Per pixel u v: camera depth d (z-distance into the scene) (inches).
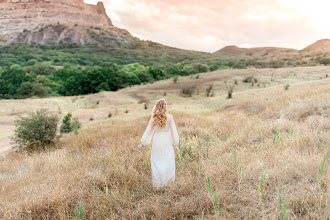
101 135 407.5
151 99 1833.2
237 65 4566.9
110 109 1382.9
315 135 199.0
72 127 522.9
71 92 2805.1
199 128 340.2
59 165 233.0
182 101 1704.0
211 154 209.8
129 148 264.2
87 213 128.6
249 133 263.3
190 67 4119.1
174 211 119.0
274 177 127.1
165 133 159.2
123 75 3208.7
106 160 219.3
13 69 2947.8
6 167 282.2
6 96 2659.9
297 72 2370.8
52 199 139.5
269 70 2608.3
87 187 158.7
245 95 1089.4
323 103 328.8
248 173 140.9
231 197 121.2
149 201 133.7
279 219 96.8
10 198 154.8
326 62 4443.9
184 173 173.2
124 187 157.3
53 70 5275.6
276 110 397.1
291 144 183.0
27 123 413.7
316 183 115.1
